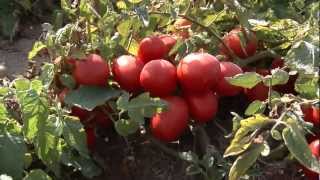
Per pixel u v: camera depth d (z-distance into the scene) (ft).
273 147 3.59
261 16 4.15
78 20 3.80
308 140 3.57
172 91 3.57
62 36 3.69
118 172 3.69
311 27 3.68
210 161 3.46
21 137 3.41
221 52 3.92
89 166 3.60
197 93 3.56
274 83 3.43
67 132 3.44
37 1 5.41
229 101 3.98
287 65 3.60
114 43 3.72
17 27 5.16
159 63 3.52
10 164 3.34
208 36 3.92
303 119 3.48
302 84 3.51
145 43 3.64
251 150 3.30
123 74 3.59
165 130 3.51
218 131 3.82
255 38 3.93
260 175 3.49
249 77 3.42
